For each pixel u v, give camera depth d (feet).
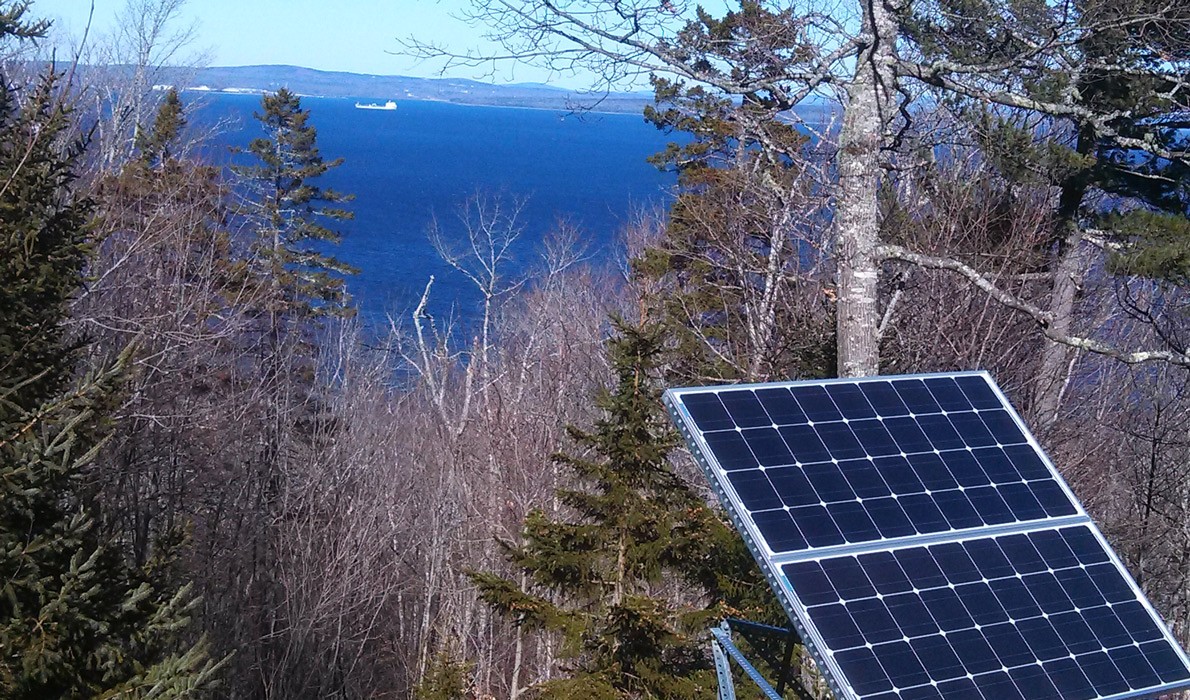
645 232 93.40
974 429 25.91
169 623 32.83
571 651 36.29
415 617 87.30
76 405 30.81
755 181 59.06
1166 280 53.52
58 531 30.76
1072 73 37.96
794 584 20.92
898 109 36.01
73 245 33.81
